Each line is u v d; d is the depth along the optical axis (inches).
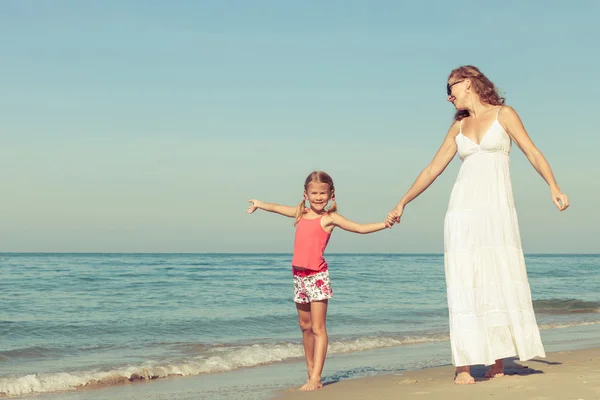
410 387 184.1
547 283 1217.4
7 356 328.5
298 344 357.4
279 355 317.4
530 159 169.6
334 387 192.7
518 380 175.3
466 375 176.7
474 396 154.5
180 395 211.6
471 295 169.9
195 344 369.4
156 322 489.4
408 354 323.6
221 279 1168.2
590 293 945.5
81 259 2893.7
